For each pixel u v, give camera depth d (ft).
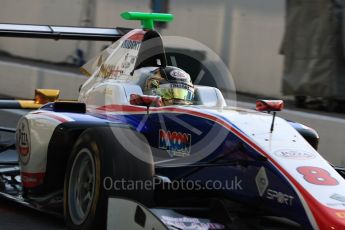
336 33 137.08
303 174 57.00
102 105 70.95
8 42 217.77
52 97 83.87
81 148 62.13
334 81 137.49
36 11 211.61
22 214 72.84
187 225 56.08
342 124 106.52
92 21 194.80
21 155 71.56
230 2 165.07
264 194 58.13
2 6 222.89
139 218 56.39
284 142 60.70
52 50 202.59
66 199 63.93
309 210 54.39
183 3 174.29
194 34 172.35
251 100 151.23
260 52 159.74
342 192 56.03
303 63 142.92
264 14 158.61
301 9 143.02
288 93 145.89
